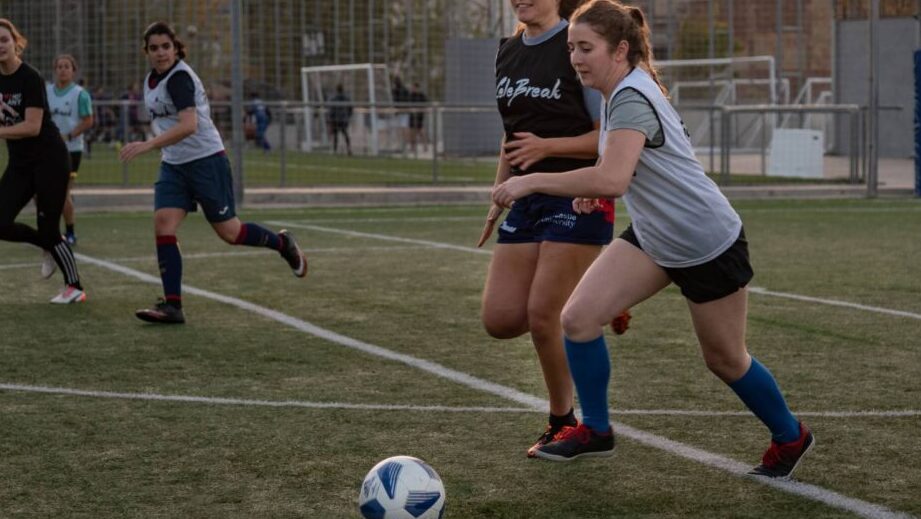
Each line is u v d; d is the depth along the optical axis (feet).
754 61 146.92
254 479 21.12
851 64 129.39
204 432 24.29
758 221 70.03
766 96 148.05
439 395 27.61
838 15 129.80
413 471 17.70
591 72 19.75
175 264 37.17
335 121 117.91
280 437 23.90
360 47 134.21
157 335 35.22
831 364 30.91
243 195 84.12
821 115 127.44
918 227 66.39
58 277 47.78
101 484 20.81
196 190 37.86
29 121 39.14
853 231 64.23
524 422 25.12
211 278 47.26
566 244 22.25
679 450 22.90
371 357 32.01
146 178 103.09
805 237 61.21
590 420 21.66
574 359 21.09
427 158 118.62
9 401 26.94
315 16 131.23
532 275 23.02
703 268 19.83
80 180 100.63
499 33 140.05
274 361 31.50
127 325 36.88
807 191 92.02
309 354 32.42
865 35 128.16
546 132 22.81
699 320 20.33
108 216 75.61
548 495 20.18
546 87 22.68
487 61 137.18
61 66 60.80
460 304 40.75
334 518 19.02
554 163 22.72
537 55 22.95
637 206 19.99
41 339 34.45
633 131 19.13
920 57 90.48
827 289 43.68
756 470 21.27
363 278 47.16
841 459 22.26
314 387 28.45
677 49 148.25
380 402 26.89
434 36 138.62
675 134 19.61
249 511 19.35
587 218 22.25
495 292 23.16
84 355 32.17
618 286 20.51
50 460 22.29
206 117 37.83
